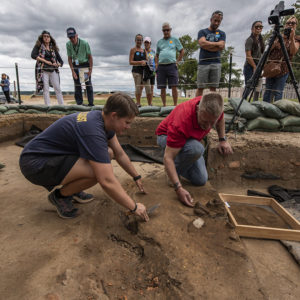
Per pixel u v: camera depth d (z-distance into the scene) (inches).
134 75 191.6
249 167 112.0
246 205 92.9
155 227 65.7
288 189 110.6
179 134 73.4
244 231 72.9
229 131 124.3
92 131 55.4
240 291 48.2
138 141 168.1
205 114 67.2
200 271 52.6
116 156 75.7
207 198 81.9
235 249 58.7
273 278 58.4
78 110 180.1
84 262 56.9
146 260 58.2
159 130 94.8
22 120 183.5
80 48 184.9
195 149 78.8
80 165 60.9
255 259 64.8
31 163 62.2
